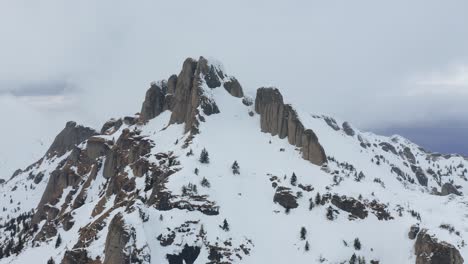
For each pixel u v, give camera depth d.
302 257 178.88
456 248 167.38
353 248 180.62
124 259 164.25
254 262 177.00
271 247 183.75
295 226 194.50
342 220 195.75
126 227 169.50
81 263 176.62
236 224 190.62
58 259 197.62
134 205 181.62
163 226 182.38
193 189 198.00
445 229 185.12
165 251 175.25
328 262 174.25
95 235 192.50
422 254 169.38
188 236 182.00
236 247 181.38
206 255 178.62
